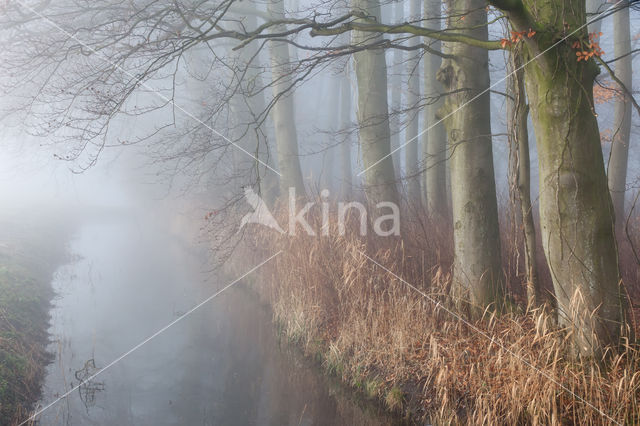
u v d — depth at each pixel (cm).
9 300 805
